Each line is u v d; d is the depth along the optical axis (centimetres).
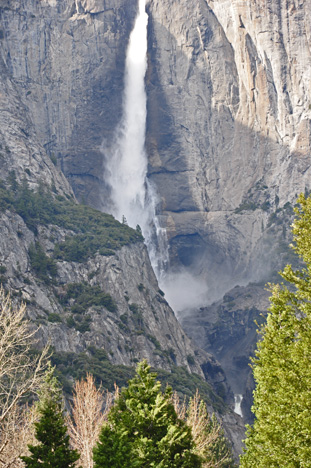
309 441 4734
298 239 5275
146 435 5447
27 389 5194
